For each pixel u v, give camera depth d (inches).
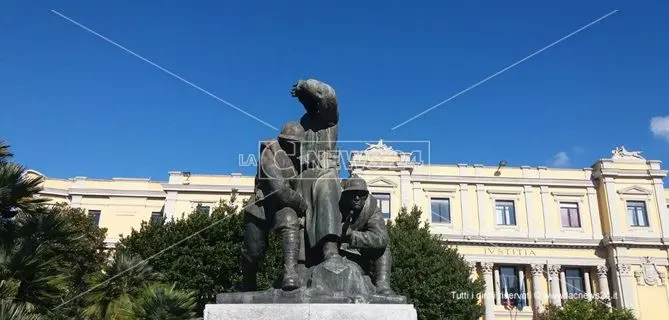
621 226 1496.1
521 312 1439.5
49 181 1540.4
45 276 247.6
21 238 250.4
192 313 351.6
